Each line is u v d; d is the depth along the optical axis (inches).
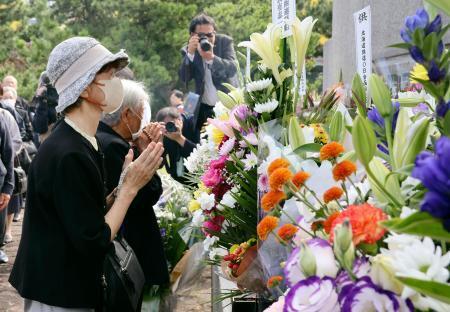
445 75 45.8
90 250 100.3
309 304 42.9
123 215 108.6
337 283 43.1
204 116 231.0
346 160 53.9
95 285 105.8
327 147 53.8
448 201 34.9
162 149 112.3
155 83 842.8
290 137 65.9
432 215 35.4
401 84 116.3
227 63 232.4
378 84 51.7
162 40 862.5
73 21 945.5
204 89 231.1
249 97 100.3
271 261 70.0
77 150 102.7
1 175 254.1
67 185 100.3
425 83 46.8
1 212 281.3
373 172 50.7
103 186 107.5
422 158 36.4
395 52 124.0
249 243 92.3
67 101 104.3
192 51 235.6
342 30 187.5
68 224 99.8
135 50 857.5
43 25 916.0
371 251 44.3
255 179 95.9
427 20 44.8
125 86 132.3
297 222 59.8
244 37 751.7
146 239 131.9
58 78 106.0
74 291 102.2
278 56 98.1
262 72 101.1
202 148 115.7
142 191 127.5
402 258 39.6
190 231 146.9
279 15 104.7
